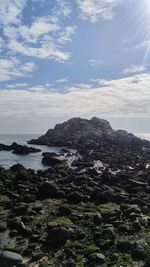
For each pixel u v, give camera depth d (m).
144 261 18.42
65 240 21.20
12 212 29.03
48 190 35.88
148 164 70.44
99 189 37.66
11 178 46.94
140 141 121.88
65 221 25.98
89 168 61.44
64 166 60.69
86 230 23.94
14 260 18.28
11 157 88.00
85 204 32.69
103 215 27.22
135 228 23.81
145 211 29.34
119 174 50.38
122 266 17.88
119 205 32.53
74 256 19.28
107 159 76.94
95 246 20.58
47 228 24.25
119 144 116.56
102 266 17.97
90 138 130.25
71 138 132.75
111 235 22.14
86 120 156.50
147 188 40.50
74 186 40.06
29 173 49.22
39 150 104.06
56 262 18.61
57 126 152.12
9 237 22.70
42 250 20.31
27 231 23.16
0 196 35.81
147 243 20.41
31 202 33.50
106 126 154.25
